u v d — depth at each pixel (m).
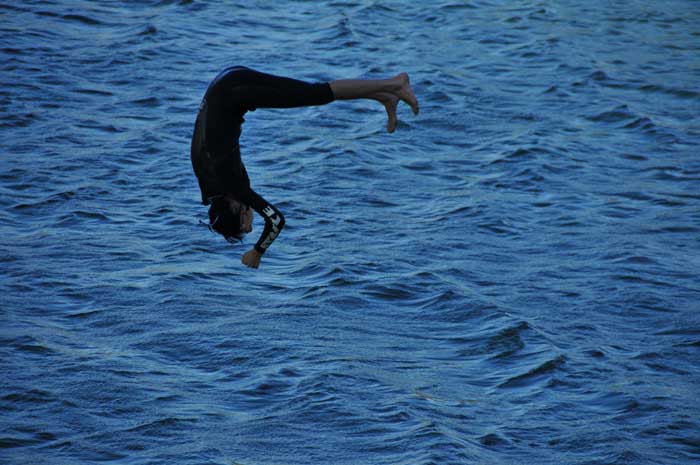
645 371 46.44
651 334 50.16
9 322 48.47
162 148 73.38
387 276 55.41
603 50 103.81
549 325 50.66
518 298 53.53
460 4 117.81
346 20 106.44
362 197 66.94
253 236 60.62
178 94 84.12
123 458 38.22
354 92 27.56
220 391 43.31
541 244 60.91
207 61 92.56
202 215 63.16
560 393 44.31
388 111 27.86
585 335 49.84
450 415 41.94
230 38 99.75
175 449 38.84
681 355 48.06
